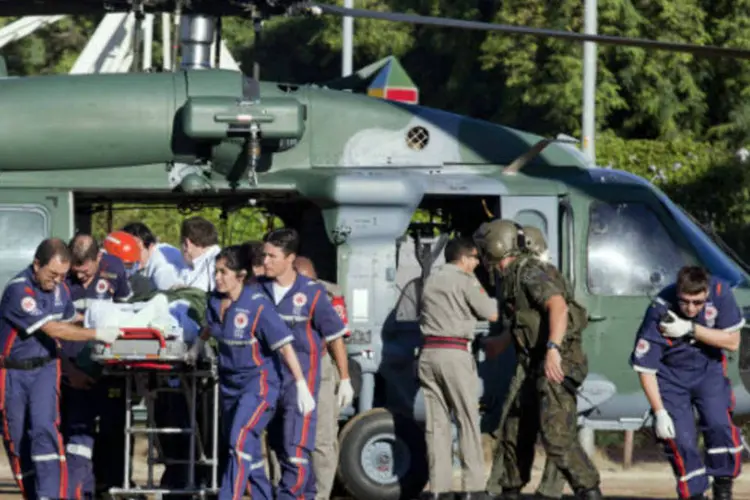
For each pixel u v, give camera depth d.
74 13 40.28
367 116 40.03
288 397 34.00
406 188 38.88
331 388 36.47
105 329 33.25
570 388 34.50
